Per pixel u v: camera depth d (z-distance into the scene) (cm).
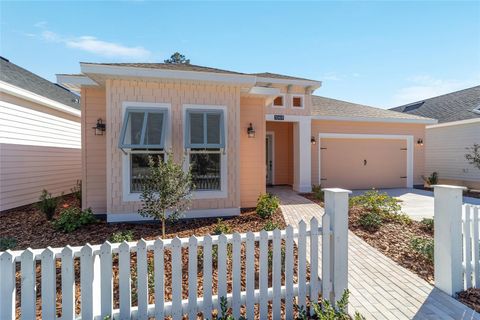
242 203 843
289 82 1183
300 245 304
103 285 249
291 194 1162
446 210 356
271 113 1189
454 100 1750
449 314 304
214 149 734
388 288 365
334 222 308
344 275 310
